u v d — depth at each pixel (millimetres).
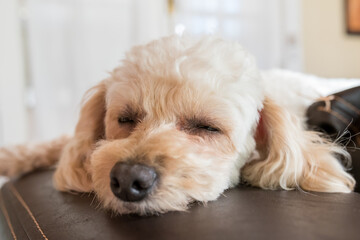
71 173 1032
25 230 790
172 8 3381
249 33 3701
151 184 752
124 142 873
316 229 576
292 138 1030
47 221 774
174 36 1107
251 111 1043
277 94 1361
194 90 946
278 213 663
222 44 1078
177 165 802
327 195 854
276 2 3762
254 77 1077
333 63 4219
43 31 2875
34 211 871
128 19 3184
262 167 1038
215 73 972
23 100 2768
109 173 791
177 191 780
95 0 3057
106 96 1125
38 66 2861
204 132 982
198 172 837
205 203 801
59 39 2934
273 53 3773
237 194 880
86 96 1254
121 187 737
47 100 2891
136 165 754
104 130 1198
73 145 1108
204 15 3512
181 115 967
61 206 863
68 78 2969
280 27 3811
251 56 1139
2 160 1385
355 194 875
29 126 2893
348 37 4250
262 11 3740
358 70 4355
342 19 4191
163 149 823
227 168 959
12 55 2693
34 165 1409
